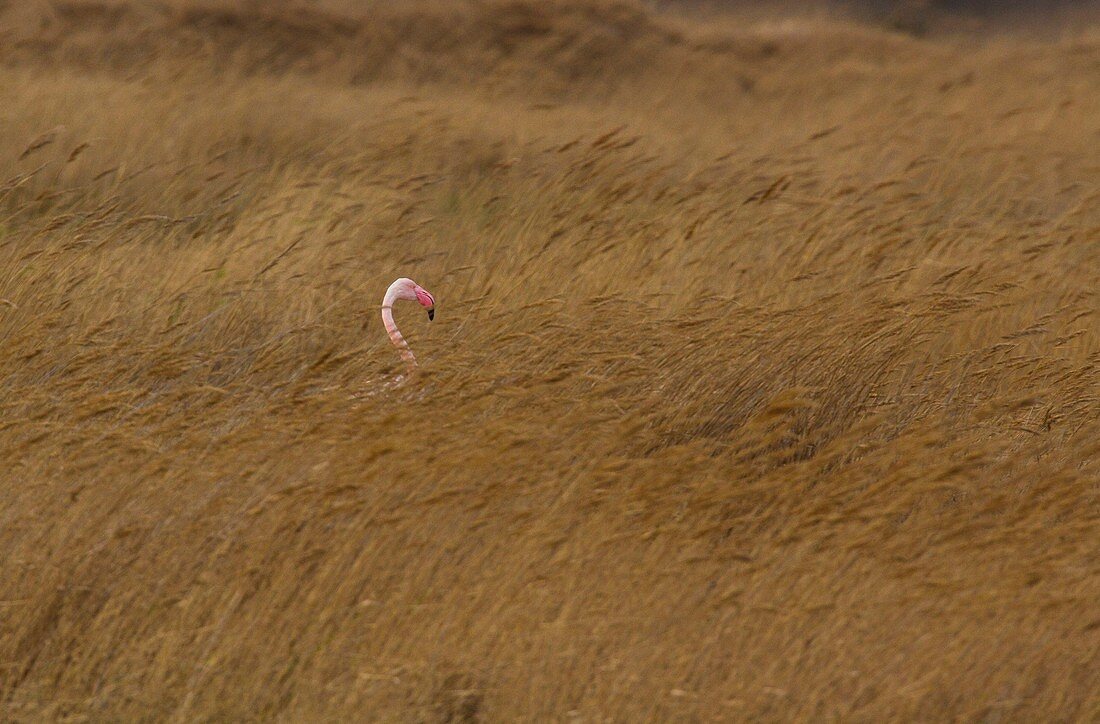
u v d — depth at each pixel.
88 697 17.84
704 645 18.42
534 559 19.25
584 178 36.56
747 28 86.88
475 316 27.80
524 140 47.44
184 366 23.78
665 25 80.12
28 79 46.00
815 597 19.36
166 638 18.08
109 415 22.34
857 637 18.89
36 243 28.56
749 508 22.14
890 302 27.72
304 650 18.41
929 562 20.28
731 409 26.22
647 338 26.55
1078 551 20.80
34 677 18.20
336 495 19.84
